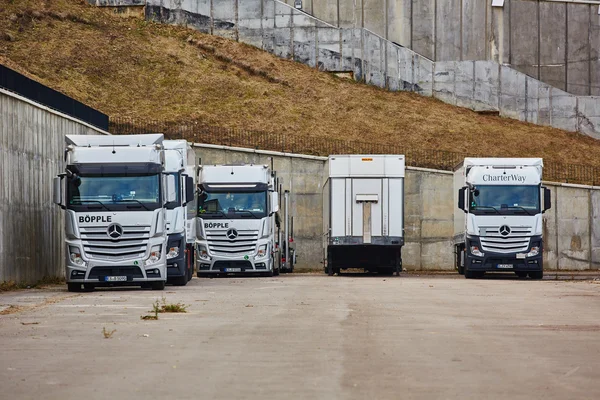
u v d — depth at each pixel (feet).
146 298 131.23
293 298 130.72
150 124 356.38
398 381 55.52
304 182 311.27
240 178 228.63
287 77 440.86
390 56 445.37
